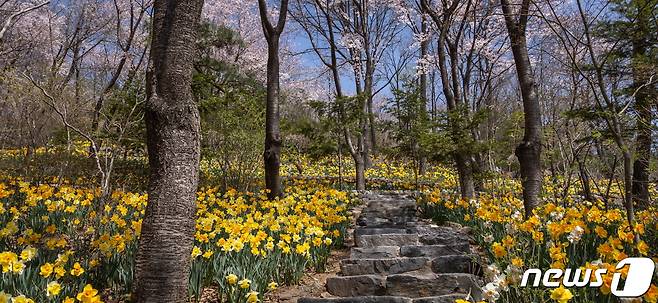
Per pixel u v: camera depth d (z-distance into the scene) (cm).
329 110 1145
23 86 747
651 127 525
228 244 403
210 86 1305
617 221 517
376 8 1794
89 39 1858
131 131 873
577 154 812
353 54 1738
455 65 973
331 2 1593
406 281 444
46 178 902
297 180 1366
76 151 1000
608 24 659
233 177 1005
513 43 663
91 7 1766
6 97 814
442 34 978
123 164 999
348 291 445
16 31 1667
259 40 2050
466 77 1145
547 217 547
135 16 1703
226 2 1953
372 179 1493
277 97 884
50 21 1756
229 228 454
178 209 335
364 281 447
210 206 711
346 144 1235
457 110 880
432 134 868
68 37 1827
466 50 1528
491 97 1614
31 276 336
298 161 1526
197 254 399
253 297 336
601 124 693
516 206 671
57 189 748
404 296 437
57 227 538
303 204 665
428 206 834
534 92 661
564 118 873
